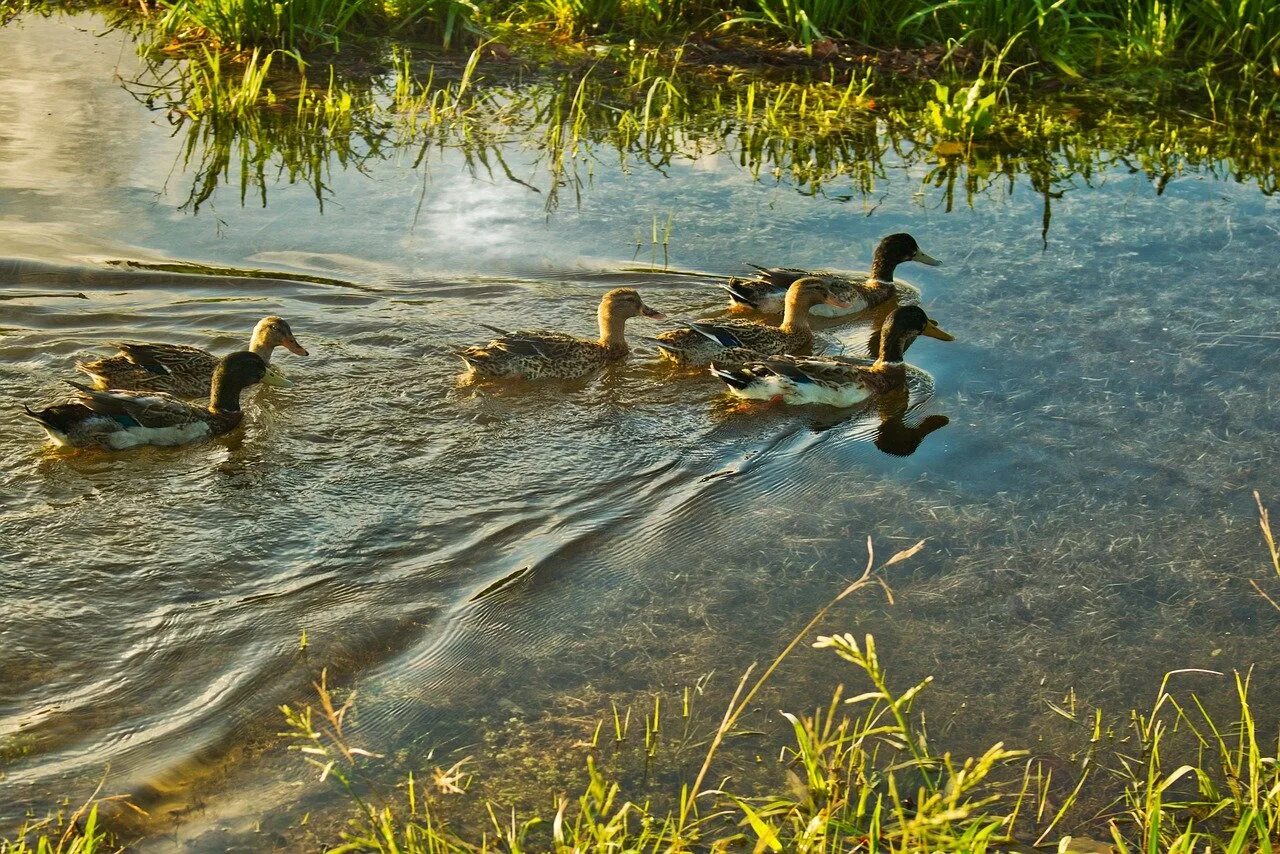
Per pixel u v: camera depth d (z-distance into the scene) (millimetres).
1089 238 7625
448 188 7883
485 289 7227
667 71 9016
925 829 5051
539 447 6445
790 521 6160
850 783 5395
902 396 6723
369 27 9289
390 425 6508
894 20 9367
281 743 5488
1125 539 6098
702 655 5727
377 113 8469
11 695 5566
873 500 6246
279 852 5270
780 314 7207
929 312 7172
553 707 5594
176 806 5352
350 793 5340
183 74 8766
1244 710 5367
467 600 5867
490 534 6082
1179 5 9305
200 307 7027
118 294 7070
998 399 6684
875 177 8125
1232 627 5840
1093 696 5656
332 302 7098
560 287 7270
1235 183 8078
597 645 5750
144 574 5902
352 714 5559
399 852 5188
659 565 5996
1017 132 8547
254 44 8984
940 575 5980
